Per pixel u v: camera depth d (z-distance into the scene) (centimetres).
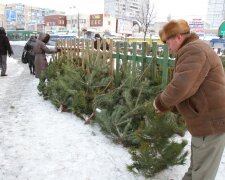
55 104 555
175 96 200
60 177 298
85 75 572
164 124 268
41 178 296
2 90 757
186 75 196
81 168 316
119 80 530
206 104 206
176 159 280
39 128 445
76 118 496
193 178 227
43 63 886
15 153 354
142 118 384
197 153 220
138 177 297
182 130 399
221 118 205
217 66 205
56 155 348
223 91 206
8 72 1191
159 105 217
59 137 406
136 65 500
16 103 610
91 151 359
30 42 1109
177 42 220
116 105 441
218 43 2067
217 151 212
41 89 653
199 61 196
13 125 460
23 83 881
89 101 487
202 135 212
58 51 1024
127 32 3331
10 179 294
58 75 595
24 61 1123
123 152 355
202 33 3312
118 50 534
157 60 454
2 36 1012
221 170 315
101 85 511
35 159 338
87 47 657
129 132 377
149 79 470
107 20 5188
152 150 278
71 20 5628
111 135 384
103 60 582
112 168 316
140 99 411
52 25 5728
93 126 452
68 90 503
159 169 291
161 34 228
